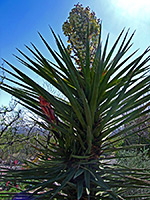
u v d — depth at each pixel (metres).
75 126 0.92
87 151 0.89
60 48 0.95
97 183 0.81
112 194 0.76
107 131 0.93
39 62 1.20
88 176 0.82
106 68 1.14
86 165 0.91
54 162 0.92
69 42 1.31
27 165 1.15
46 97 0.91
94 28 1.24
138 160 3.39
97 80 0.76
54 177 0.90
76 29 1.23
